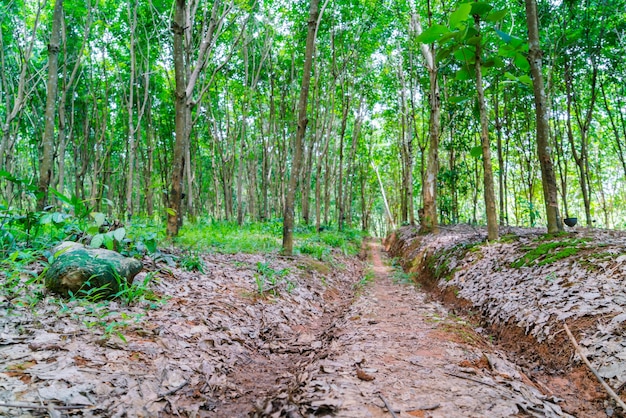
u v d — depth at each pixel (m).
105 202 5.68
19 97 11.33
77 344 3.22
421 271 10.38
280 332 5.12
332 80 20.56
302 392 2.92
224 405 3.08
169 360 3.42
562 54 13.43
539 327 4.34
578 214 31.88
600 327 3.73
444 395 2.81
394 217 43.69
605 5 11.76
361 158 32.59
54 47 7.52
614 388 3.05
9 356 2.83
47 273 4.25
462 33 7.73
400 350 3.84
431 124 14.73
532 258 6.21
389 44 20.16
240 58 19.94
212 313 4.75
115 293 4.39
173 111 20.95
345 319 5.54
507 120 17.95
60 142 12.43
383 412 2.54
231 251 8.82
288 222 9.52
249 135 24.98
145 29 15.41
